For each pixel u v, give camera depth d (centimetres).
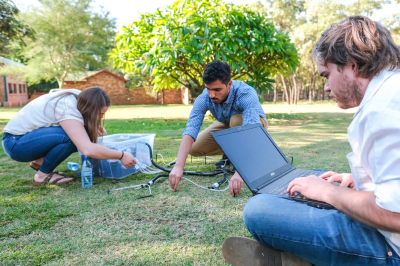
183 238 152
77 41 1983
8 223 170
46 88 3089
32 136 232
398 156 70
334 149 387
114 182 250
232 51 643
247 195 214
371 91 79
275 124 744
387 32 83
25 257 136
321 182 97
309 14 2216
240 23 643
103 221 173
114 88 2455
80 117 234
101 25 2009
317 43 91
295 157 334
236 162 133
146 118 959
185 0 641
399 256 82
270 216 101
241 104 245
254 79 692
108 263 130
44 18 1888
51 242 149
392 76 78
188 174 271
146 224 168
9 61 2102
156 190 227
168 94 2547
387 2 2077
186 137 213
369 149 77
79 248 143
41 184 241
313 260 96
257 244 115
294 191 103
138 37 683
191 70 779
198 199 206
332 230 90
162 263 130
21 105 2695
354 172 90
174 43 619
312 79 2623
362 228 87
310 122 783
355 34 81
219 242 148
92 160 264
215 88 227
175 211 185
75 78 2292
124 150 264
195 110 240
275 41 643
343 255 89
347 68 83
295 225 96
